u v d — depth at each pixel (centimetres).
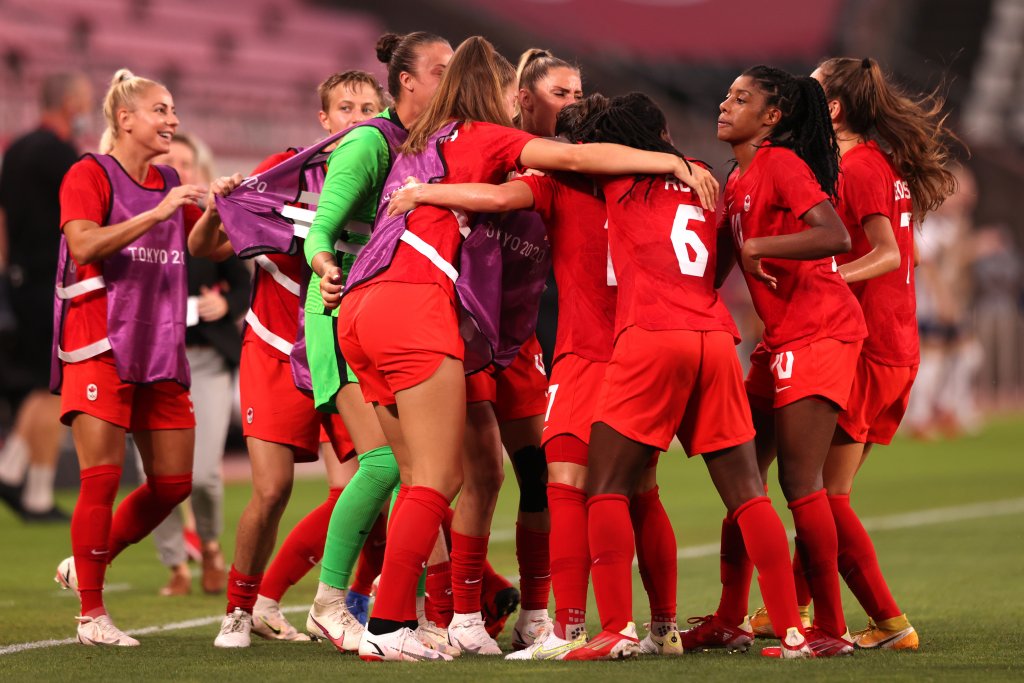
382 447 1634
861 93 1705
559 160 1507
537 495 1692
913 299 1711
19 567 2584
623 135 1537
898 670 1405
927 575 2394
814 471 1554
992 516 3375
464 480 1642
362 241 1656
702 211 1530
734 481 1504
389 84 1659
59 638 1786
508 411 1695
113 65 6475
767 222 1544
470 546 1627
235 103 6488
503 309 1603
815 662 1462
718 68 9131
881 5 9694
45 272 3200
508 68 1605
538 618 1695
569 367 1550
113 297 1739
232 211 1700
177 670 1470
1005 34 10069
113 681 1397
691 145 8075
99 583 1733
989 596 2131
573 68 1889
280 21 7612
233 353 2292
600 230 1547
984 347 7300
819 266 1563
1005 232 8531
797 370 1548
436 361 1480
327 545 1653
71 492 4022
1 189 3203
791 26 9538
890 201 1670
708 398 1493
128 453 3850
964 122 9188
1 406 4303
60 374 1766
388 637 1499
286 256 1775
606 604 1487
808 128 1558
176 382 1781
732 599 1638
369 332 1498
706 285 1508
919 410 5875
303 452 1786
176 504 1844
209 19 7250
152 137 1802
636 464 1485
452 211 1522
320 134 6381
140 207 1773
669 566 1587
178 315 1783
